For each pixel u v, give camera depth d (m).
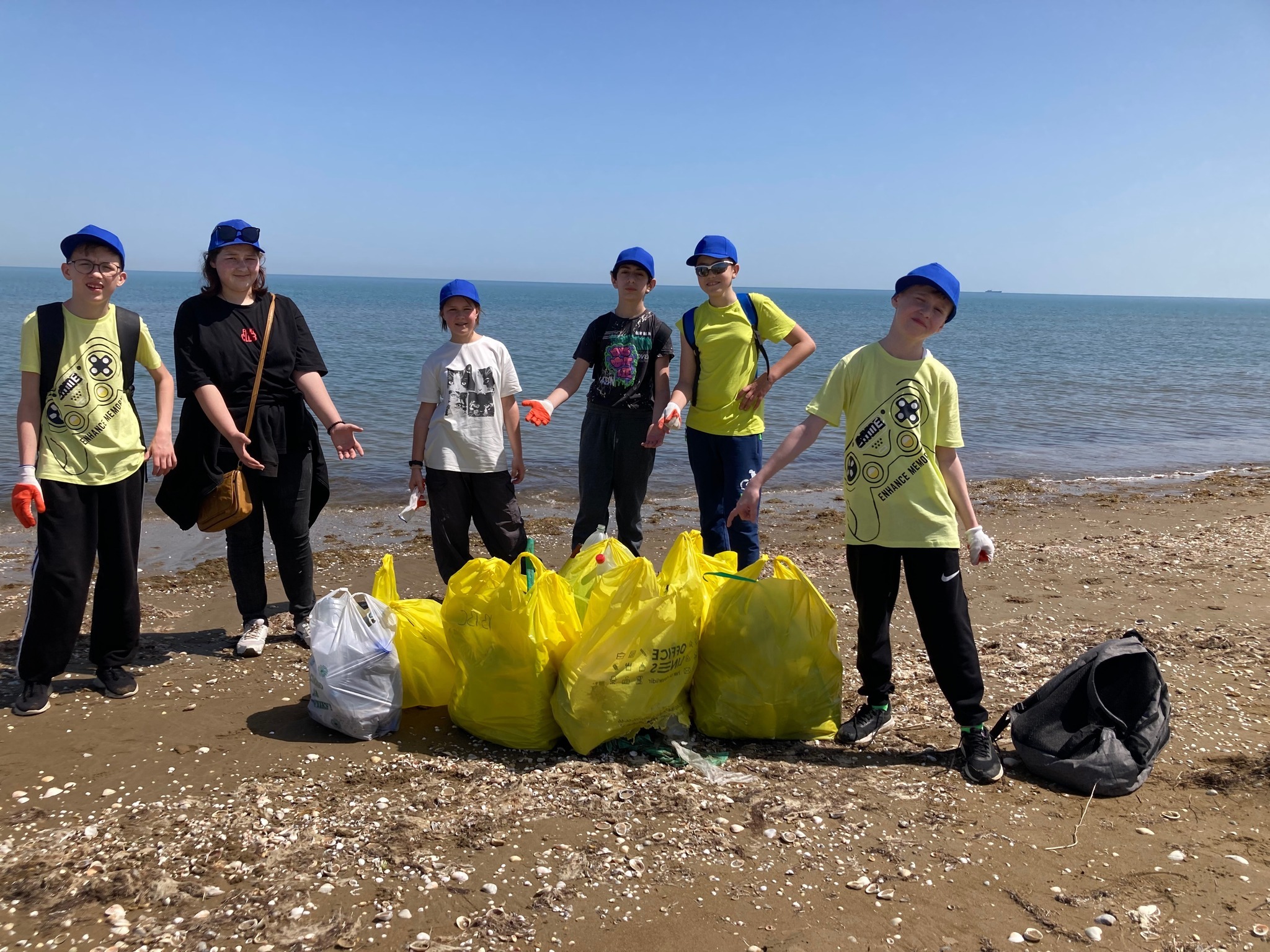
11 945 2.45
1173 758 3.72
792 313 110.12
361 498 10.06
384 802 3.25
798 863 2.94
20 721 3.88
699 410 5.13
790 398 20.69
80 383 3.94
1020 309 175.38
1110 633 5.45
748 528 5.12
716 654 3.88
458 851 2.94
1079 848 3.06
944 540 3.55
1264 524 9.28
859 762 3.71
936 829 3.16
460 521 5.19
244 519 4.74
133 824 3.07
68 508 3.93
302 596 5.00
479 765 3.61
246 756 3.63
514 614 3.70
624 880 2.81
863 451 3.63
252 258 4.47
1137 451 15.32
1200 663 4.82
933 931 2.61
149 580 6.55
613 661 3.61
